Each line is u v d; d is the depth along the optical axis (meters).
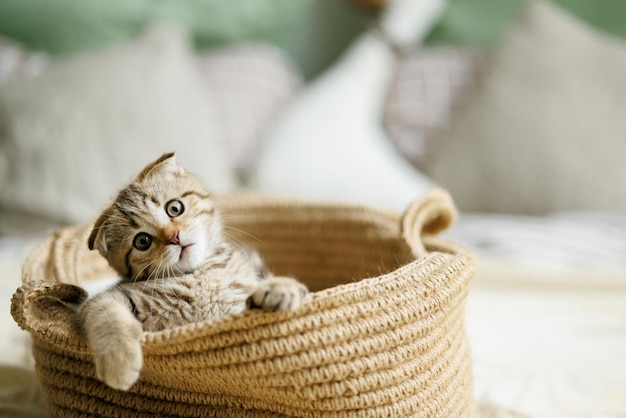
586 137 2.14
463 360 0.96
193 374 0.79
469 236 1.91
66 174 1.93
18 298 0.84
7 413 1.03
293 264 1.53
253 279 1.07
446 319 0.89
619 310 1.43
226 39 2.69
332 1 2.97
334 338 0.76
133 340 0.77
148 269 1.01
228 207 1.53
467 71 2.50
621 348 1.25
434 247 1.16
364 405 0.79
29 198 1.88
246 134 2.41
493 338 1.30
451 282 0.90
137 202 1.04
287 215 1.51
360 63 2.54
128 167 1.99
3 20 2.49
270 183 2.22
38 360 0.97
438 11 2.69
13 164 1.92
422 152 2.39
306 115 2.35
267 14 2.74
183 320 0.98
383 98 2.54
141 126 2.05
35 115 1.97
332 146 2.26
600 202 2.10
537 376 1.14
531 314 1.42
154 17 2.59
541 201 2.15
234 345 0.75
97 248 1.02
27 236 1.92
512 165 2.18
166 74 2.17
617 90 2.18
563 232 1.89
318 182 2.21
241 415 0.84
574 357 1.21
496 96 2.26
